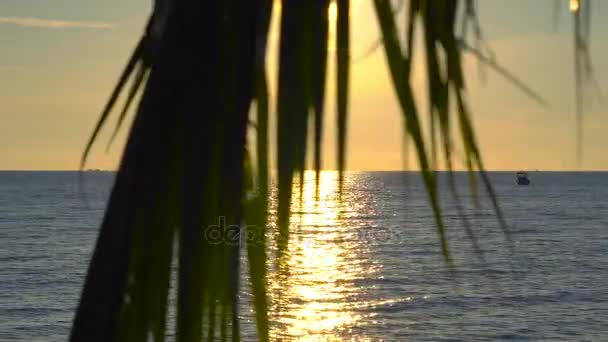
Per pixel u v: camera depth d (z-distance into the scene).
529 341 95.69
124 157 3.39
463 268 141.12
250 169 3.40
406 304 113.25
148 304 3.38
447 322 103.44
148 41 3.48
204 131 3.28
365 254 168.62
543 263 161.25
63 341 96.31
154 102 3.34
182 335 3.19
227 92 3.29
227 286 3.22
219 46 3.30
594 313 110.38
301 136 2.96
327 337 92.44
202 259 3.22
